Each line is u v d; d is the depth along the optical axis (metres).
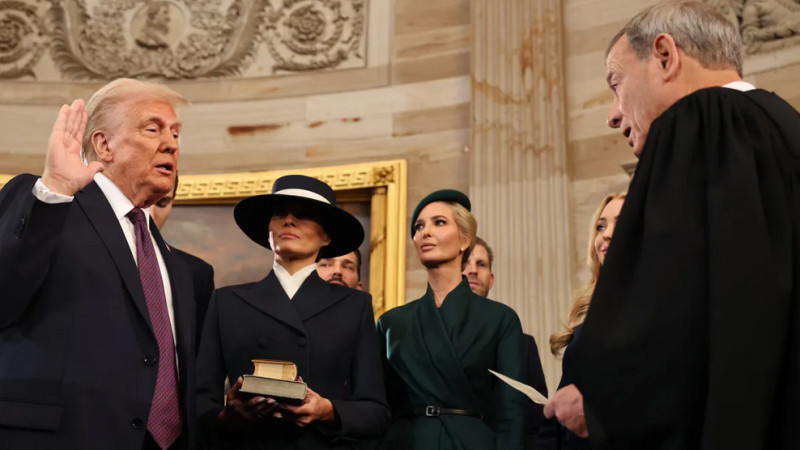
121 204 2.66
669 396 1.65
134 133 2.69
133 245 2.67
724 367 1.60
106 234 2.51
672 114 1.91
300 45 8.02
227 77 8.09
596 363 1.71
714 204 1.73
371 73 7.76
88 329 2.35
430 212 3.70
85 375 2.30
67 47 8.28
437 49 7.61
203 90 8.08
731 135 1.81
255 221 3.47
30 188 2.29
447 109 7.39
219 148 7.89
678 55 2.08
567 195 6.52
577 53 6.97
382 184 7.15
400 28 7.80
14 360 2.28
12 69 8.23
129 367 2.38
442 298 3.60
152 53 8.22
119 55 8.23
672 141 1.87
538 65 6.93
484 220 6.67
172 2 8.33
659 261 1.73
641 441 1.68
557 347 3.46
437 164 7.26
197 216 7.60
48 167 2.25
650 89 2.10
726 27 2.11
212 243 7.52
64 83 8.19
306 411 2.71
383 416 3.00
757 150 1.80
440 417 3.23
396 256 6.89
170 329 2.60
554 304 6.25
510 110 6.91
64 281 2.38
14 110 8.12
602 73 6.79
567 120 6.81
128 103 2.73
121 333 2.40
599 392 1.70
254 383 2.64
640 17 2.17
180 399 2.57
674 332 1.67
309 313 3.11
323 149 7.67
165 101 2.81
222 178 7.59
